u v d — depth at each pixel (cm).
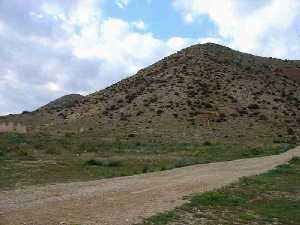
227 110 8606
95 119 8569
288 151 4734
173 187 2084
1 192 1822
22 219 1337
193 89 9500
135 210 1541
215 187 2131
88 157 3550
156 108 8581
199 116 8181
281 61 13362
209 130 7444
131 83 10888
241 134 7350
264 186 2284
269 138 7175
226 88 9762
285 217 1680
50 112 10756
